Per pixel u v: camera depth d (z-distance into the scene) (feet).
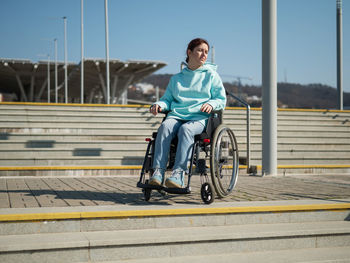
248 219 10.19
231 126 30.25
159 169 10.87
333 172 24.30
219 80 12.15
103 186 16.17
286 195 13.08
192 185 16.89
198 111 11.75
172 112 11.84
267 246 9.41
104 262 8.26
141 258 8.56
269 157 21.62
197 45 11.98
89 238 8.43
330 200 11.84
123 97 158.92
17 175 21.74
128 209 9.66
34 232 8.81
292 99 588.09
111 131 28.96
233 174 12.92
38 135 26.89
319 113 34.30
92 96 203.82
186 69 12.21
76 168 22.45
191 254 8.88
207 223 9.87
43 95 236.43
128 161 24.86
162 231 9.21
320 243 9.80
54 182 18.07
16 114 29.35
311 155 27.45
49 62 139.85
